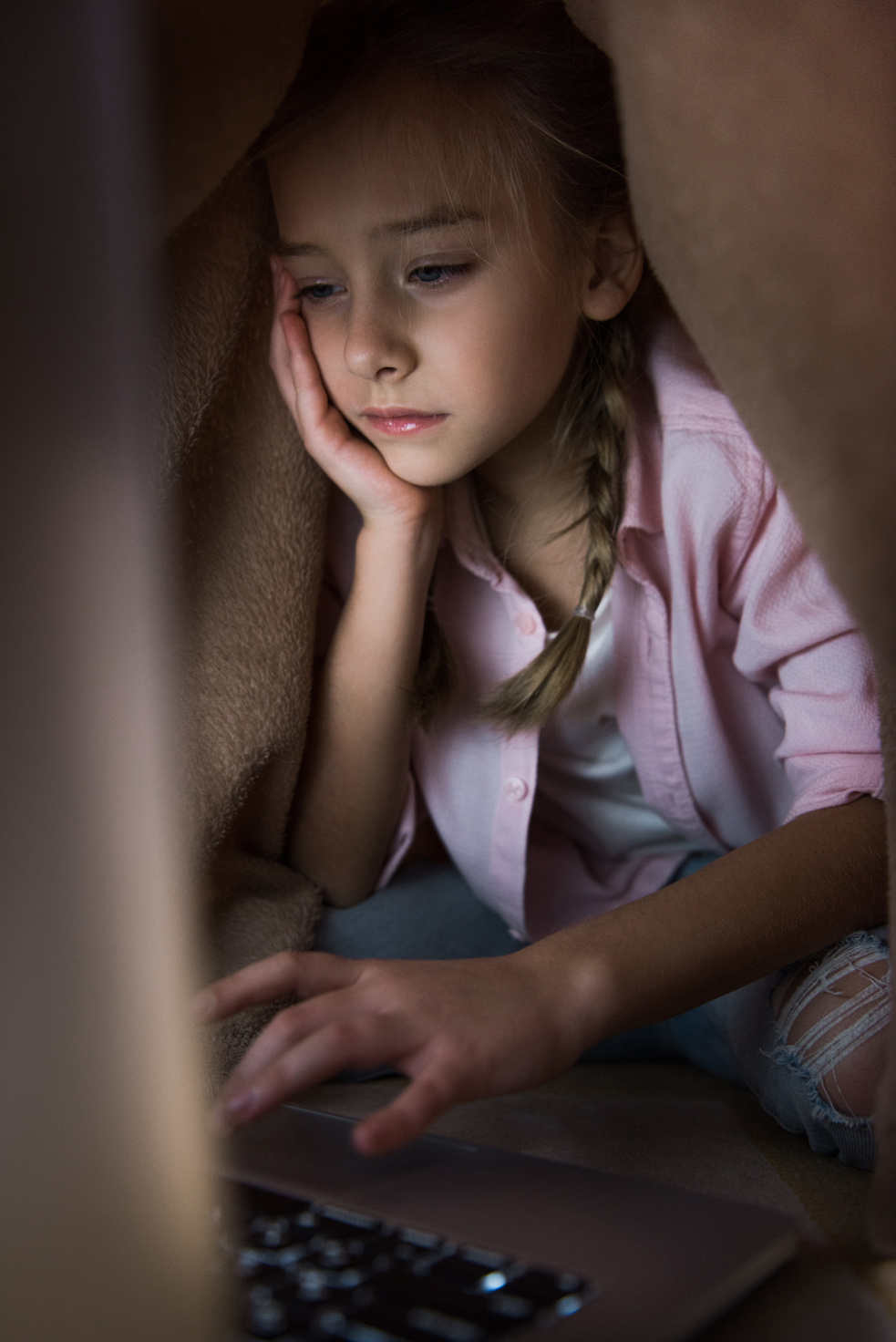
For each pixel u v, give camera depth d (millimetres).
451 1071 488
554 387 790
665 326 896
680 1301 361
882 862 675
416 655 876
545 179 746
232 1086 498
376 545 834
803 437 460
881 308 445
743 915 623
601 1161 599
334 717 884
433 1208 430
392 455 769
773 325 467
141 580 356
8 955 323
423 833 1048
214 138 566
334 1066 480
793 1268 437
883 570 446
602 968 569
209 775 766
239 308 736
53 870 329
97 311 349
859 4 466
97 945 337
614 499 860
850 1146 588
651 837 1018
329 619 946
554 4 757
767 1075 666
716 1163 596
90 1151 328
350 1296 349
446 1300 349
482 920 970
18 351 334
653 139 513
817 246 457
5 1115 322
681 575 853
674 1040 877
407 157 691
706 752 910
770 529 827
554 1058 533
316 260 725
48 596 331
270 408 813
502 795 904
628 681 910
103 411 348
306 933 886
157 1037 348
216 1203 430
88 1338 314
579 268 797
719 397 839
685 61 494
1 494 326
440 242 697
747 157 475
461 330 713
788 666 823
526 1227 411
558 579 938
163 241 597
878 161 454
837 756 746
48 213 343
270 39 564
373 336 705
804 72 469
